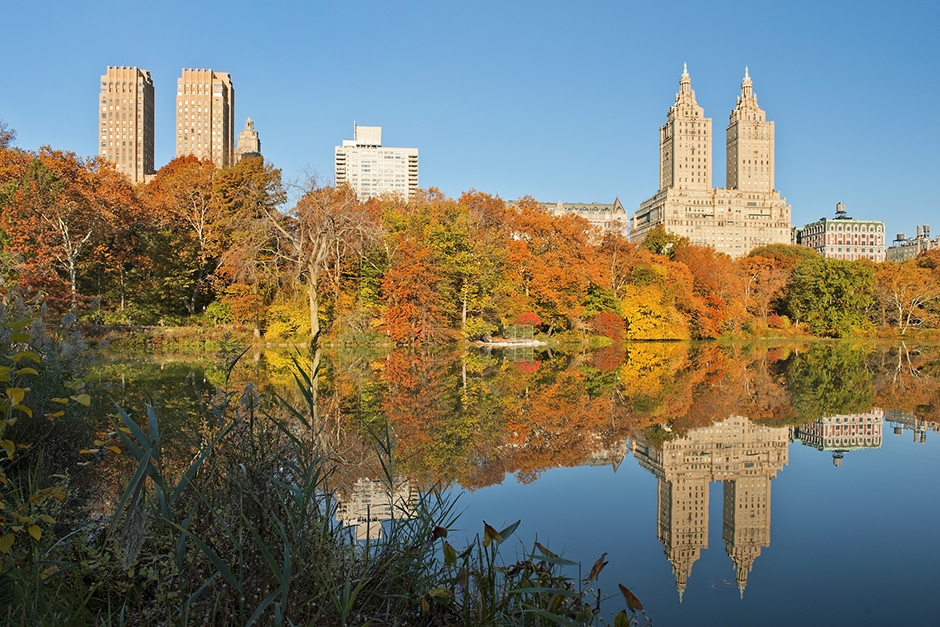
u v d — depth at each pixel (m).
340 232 30.41
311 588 3.17
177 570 2.74
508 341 42.28
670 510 7.12
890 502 7.60
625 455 9.87
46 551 3.21
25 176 27.52
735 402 16.00
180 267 36.91
